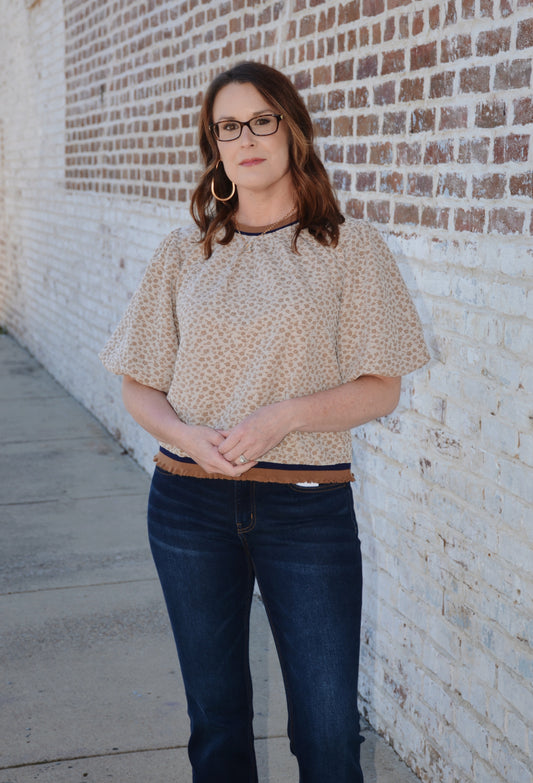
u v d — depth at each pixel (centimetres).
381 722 298
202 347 193
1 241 1129
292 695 193
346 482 199
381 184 279
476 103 228
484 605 237
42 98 855
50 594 406
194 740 208
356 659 194
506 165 217
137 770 278
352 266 194
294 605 190
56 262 836
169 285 205
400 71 263
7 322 1125
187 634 199
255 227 202
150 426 200
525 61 207
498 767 233
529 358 213
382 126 276
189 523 196
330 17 305
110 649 356
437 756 263
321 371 194
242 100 195
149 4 526
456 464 247
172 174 502
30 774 275
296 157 197
